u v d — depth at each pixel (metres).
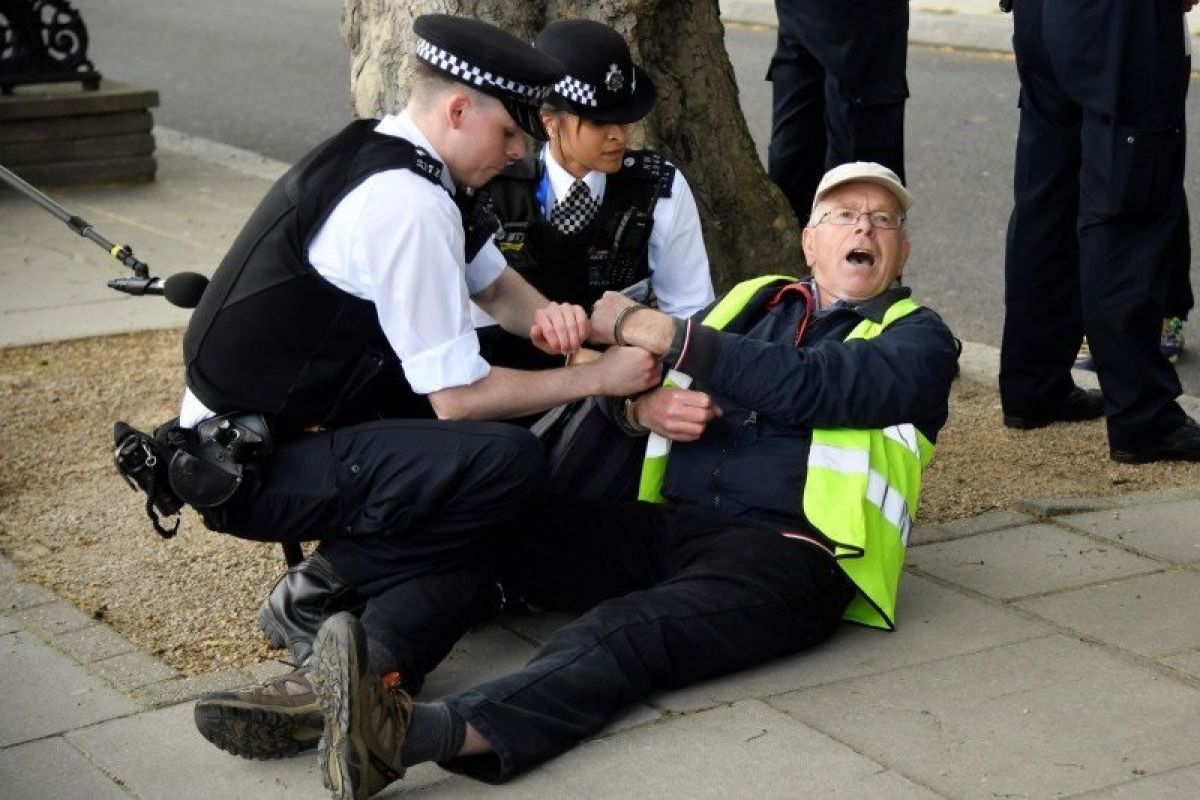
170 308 6.92
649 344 3.51
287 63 14.33
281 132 11.46
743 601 3.36
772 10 14.62
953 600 3.85
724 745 3.17
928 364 3.52
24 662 3.67
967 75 11.91
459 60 3.27
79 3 18.48
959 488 4.73
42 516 4.65
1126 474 4.84
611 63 3.80
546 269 3.93
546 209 3.91
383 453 3.34
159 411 5.63
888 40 5.52
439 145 3.34
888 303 3.70
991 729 3.21
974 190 8.91
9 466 5.08
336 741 2.88
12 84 9.27
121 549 4.40
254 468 3.34
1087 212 4.79
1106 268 4.78
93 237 3.72
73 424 5.49
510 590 3.77
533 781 3.07
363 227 3.23
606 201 3.96
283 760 3.19
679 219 4.02
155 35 16.16
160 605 4.02
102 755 3.24
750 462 3.61
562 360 3.99
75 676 3.59
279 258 3.27
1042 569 4.03
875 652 3.56
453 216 3.30
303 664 3.35
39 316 6.77
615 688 3.20
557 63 3.38
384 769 2.93
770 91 11.88
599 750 3.17
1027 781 3.01
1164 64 4.55
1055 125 4.99
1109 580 3.95
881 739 3.18
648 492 3.75
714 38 5.01
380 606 3.35
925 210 8.57
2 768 3.19
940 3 13.97
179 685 3.54
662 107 4.91
